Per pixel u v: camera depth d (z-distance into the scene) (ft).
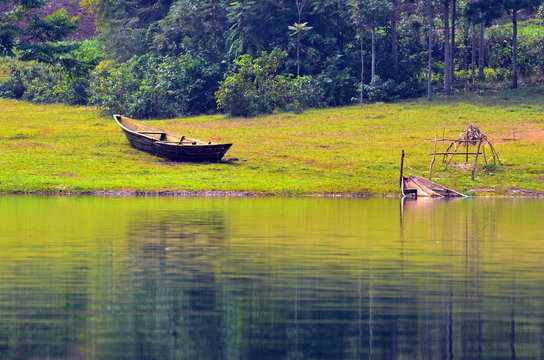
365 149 450.30
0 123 533.55
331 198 335.67
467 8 638.53
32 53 542.16
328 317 107.76
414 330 101.19
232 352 91.30
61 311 110.42
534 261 156.87
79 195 333.62
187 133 509.35
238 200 316.19
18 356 89.66
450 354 91.56
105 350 91.97
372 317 107.86
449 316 108.78
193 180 364.38
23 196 325.01
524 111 561.84
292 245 178.50
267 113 609.83
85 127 515.50
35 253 163.12
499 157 418.72
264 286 128.47
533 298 120.37
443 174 388.37
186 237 191.62
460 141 385.91
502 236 199.41
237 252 166.61
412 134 500.74
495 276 139.23
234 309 111.96
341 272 142.31
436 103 603.67
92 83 651.25
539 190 362.94
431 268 147.64
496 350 92.89
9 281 131.85
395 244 181.98
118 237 190.39
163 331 100.17
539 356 90.74
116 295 120.98
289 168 397.19
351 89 649.20
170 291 124.16
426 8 639.76
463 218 247.91
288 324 103.81
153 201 305.94
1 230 203.72
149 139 416.67
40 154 411.54
